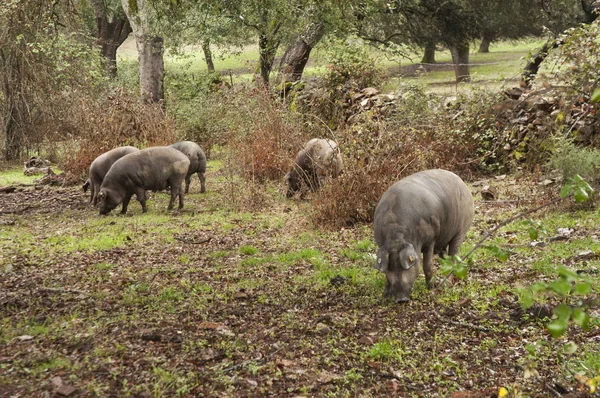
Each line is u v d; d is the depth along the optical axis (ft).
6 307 24.43
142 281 28.45
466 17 112.47
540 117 49.16
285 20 57.82
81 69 74.79
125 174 44.21
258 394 17.54
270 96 61.82
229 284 27.96
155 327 22.18
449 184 25.85
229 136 59.98
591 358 18.99
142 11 82.12
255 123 55.36
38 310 24.17
